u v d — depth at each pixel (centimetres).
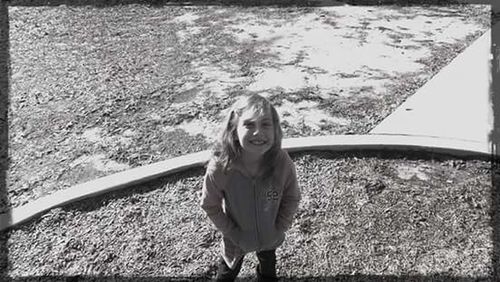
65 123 283
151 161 250
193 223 209
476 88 297
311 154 246
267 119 132
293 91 304
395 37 364
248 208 146
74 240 204
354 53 344
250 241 154
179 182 232
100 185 228
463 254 189
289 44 359
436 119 271
